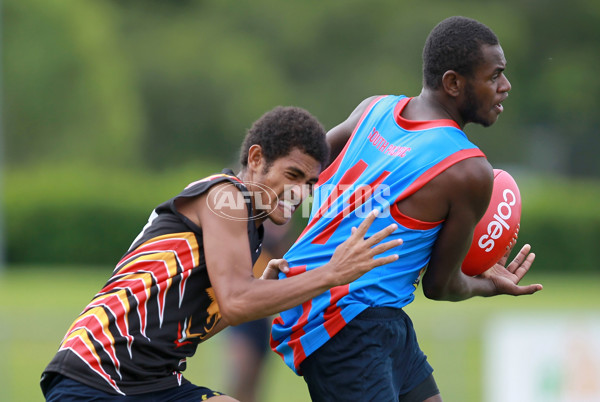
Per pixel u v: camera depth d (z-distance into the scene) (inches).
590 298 2095.2
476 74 530.0
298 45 4970.5
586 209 3314.5
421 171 522.9
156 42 5044.3
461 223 525.7
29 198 3346.5
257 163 494.0
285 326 558.3
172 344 489.7
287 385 1248.2
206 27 5123.0
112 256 3373.5
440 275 544.4
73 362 477.4
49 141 4739.2
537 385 1022.4
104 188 3447.3
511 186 581.3
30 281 2591.0
